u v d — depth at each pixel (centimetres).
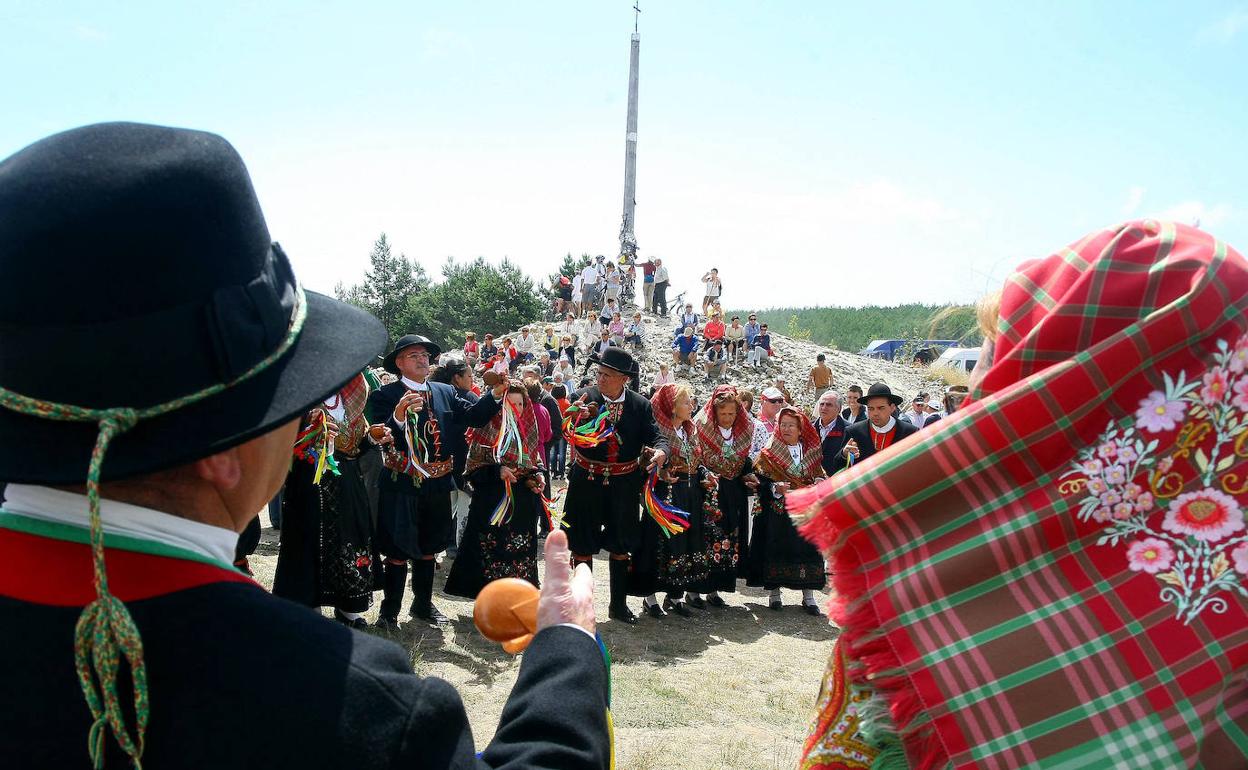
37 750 80
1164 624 112
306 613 92
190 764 80
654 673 545
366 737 83
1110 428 119
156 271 80
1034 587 119
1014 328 130
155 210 80
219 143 91
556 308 3228
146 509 89
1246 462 113
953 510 124
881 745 127
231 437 87
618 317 2678
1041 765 111
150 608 84
